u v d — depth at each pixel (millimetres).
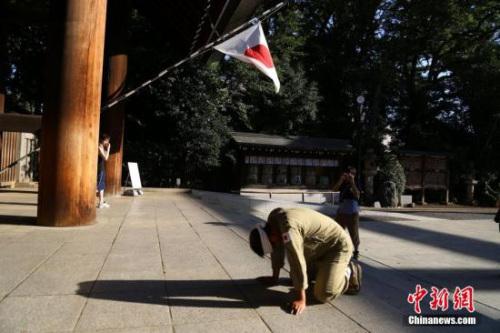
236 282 3775
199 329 2695
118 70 12602
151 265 4258
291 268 3145
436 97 27438
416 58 27156
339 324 2895
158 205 10672
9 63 18078
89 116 6457
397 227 9102
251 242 3385
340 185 5883
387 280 4426
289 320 2922
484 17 26141
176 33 14602
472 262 5664
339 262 3305
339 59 26172
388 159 21609
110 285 3539
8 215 7371
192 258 4633
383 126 24609
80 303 3084
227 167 20328
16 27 17031
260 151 18906
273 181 19266
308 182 19891
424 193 23609
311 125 24453
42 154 6375
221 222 7668
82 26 6258
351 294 3639
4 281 3559
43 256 4484
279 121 23297
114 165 12992
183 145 18094
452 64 27344
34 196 11477
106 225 6734
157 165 18562
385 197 20172
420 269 5152
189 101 17797
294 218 3223
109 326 2682
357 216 5742
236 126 23000
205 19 10250
